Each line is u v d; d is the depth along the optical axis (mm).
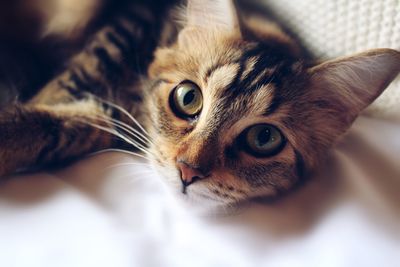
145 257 211
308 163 252
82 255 208
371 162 246
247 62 246
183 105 253
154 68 276
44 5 322
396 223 220
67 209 225
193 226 230
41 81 297
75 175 244
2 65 302
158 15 302
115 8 312
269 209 239
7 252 208
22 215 220
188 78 256
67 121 261
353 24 271
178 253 216
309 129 250
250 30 267
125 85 286
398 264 207
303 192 244
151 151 254
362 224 219
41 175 241
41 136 252
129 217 228
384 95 265
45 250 209
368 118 268
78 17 318
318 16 279
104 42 295
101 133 266
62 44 314
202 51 259
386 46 266
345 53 275
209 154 236
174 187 242
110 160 256
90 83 285
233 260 215
